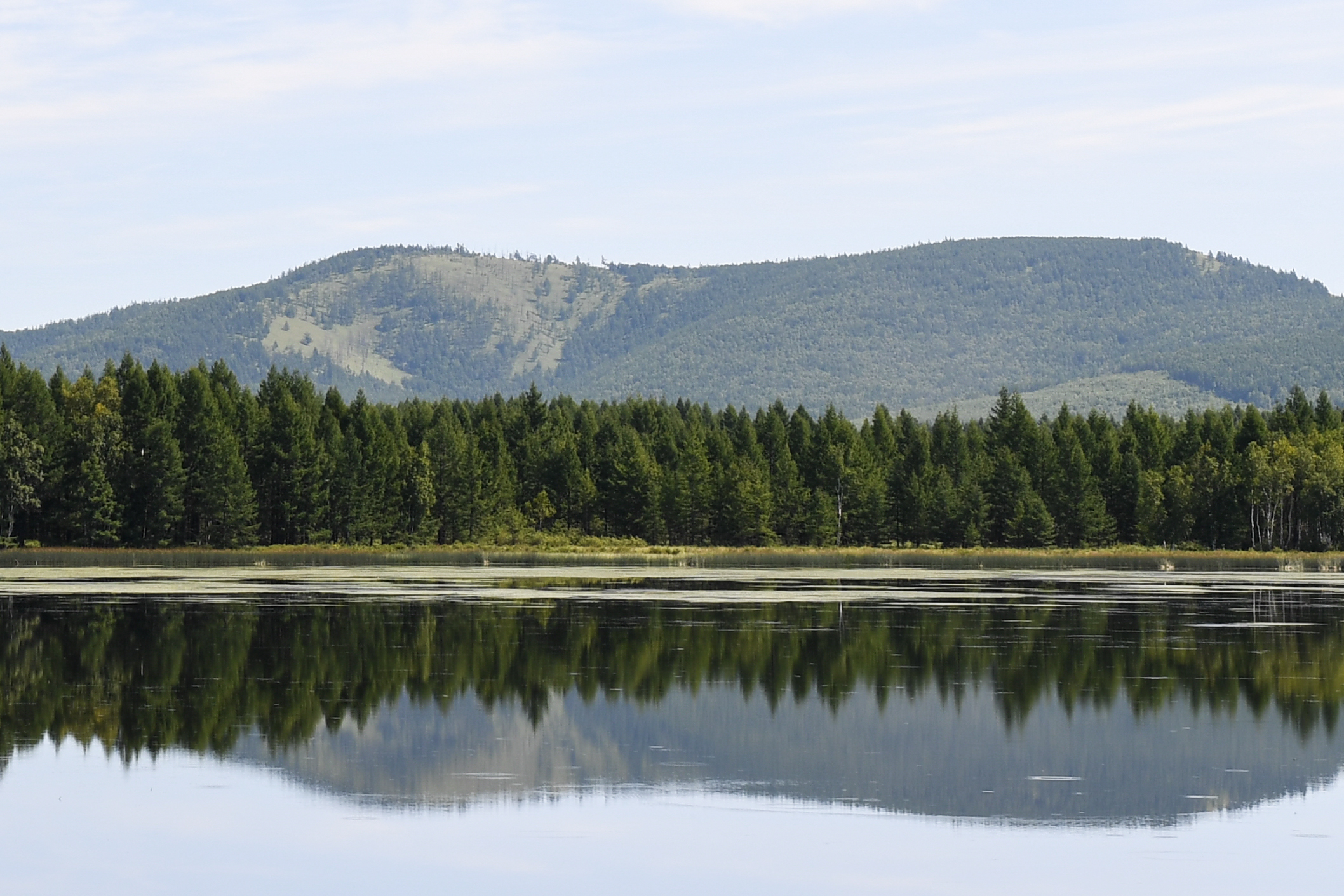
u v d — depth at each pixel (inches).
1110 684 2203.5
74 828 1371.8
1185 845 1325.0
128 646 2615.7
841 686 2175.2
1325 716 1942.7
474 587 4362.7
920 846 1320.1
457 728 1839.3
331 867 1256.2
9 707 1966.0
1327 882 1222.9
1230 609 3572.8
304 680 2212.1
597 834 1354.6
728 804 1464.1
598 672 2306.8
